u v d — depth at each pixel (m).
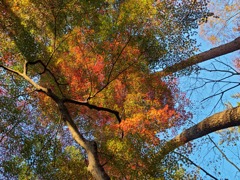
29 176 8.89
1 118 9.16
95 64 10.26
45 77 10.67
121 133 9.02
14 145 9.17
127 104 9.41
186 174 9.09
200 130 11.88
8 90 9.96
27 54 10.08
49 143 9.44
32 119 10.30
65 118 8.55
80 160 9.74
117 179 8.74
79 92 10.58
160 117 9.01
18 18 10.38
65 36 10.41
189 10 10.83
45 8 10.10
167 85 10.99
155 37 10.00
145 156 8.50
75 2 9.89
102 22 9.91
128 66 10.11
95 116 10.57
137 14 9.83
